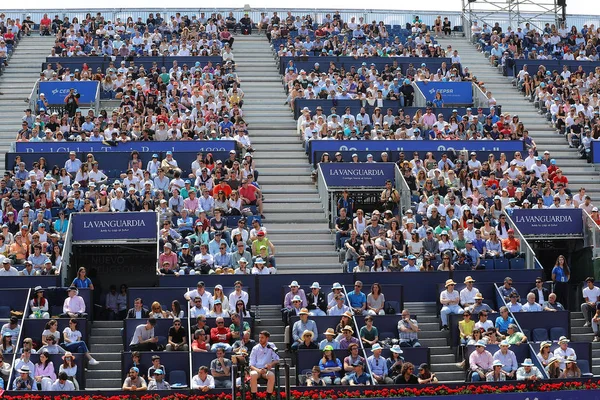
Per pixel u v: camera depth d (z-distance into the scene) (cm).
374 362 3312
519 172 4672
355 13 6894
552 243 4369
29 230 3934
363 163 4509
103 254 4178
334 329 3506
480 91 5619
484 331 3531
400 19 6944
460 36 6925
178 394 3089
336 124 5106
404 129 5053
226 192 4281
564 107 5519
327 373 3288
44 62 5928
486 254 4012
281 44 6259
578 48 6700
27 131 4922
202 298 3566
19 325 3450
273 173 4794
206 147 4791
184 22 6619
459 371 3484
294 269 4112
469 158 4834
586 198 4444
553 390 3219
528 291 3825
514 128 5197
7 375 3212
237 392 3089
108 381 3359
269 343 3278
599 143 5069
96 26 6525
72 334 3409
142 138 4816
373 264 3906
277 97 5681
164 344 3412
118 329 3609
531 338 3619
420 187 4409
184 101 5309
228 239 3978
